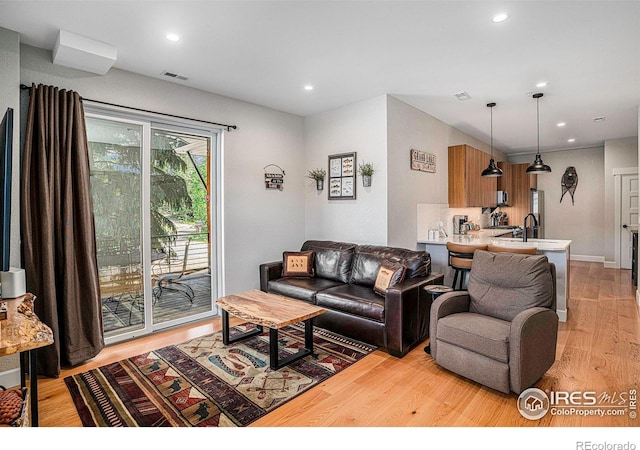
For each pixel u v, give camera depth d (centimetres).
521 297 270
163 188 381
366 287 384
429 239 501
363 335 326
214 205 425
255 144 451
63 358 289
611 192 712
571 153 812
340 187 468
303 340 345
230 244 425
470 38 283
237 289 432
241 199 436
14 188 263
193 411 226
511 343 231
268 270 427
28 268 270
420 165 484
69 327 288
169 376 272
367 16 251
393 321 304
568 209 820
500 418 216
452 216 584
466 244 417
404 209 453
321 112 489
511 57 319
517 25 263
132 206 354
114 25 260
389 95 422
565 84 387
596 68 344
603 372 272
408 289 308
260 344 334
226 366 288
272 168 471
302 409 228
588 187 794
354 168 450
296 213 504
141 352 318
